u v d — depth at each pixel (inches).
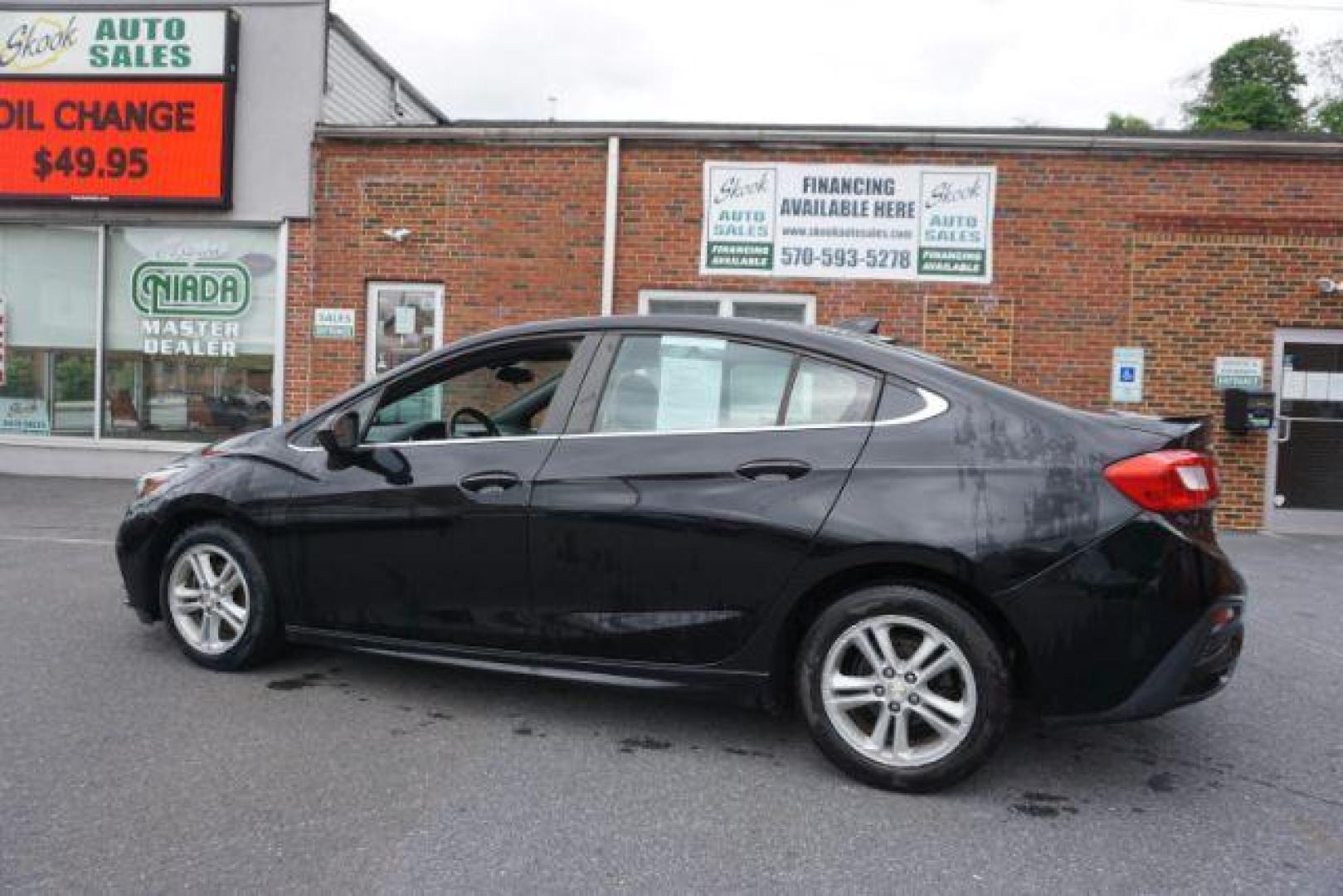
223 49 426.3
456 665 161.8
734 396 151.6
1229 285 384.8
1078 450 134.3
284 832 122.4
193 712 162.6
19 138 440.5
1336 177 378.9
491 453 160.2
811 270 400.8
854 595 139.0
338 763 143.8
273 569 174.7
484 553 157.3
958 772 134.5
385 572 164.9
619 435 154.5
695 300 407.8
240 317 442.3
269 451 178.2
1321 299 381.7
